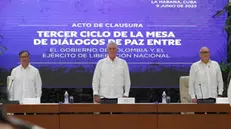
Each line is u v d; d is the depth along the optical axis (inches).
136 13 387.9
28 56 296.0
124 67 291.6
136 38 386.6
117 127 234.4
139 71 386.0
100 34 386.6
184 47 388.5
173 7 389.1
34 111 233.1
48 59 385.1
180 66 387.5
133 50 386.0
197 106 236.1
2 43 384.8
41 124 233.1
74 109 234.1
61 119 233.6
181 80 319.9
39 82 299.0
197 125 235.5
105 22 386.9
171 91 392.2
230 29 379.2
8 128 46.9
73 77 385.1
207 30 389.4
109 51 289.1
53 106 233.9
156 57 386.9
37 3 387.2
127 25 386.6
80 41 386.3
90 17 386.6
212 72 298.5
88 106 234.5
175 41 388.2
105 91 288.2
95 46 386.3
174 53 388.2
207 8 390.0
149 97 392.5
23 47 385.1
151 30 387.5
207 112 236.1
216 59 388.5
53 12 387.2
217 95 306.0
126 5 387.9
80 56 385.7
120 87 289.9
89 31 386.6
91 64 386.0
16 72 296.7
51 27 386.6
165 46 387.9
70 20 386.6
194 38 388.8
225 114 235.9
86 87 386.0
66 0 387.5
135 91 390.9
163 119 234.8
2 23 386.0
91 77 386.6
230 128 235.6
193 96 298.5
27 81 294.8
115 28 386.9
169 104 235.5
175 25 388.5
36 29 386.3
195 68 299.3
